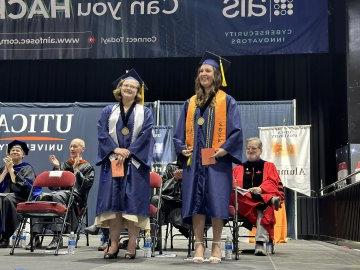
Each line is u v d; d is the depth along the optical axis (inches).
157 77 477.4
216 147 170.2
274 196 229.6
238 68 468.4
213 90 175.3
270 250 229.5
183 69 476.1
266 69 465.7
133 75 189.0
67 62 482.9
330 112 456.1
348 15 397.1
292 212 374.6
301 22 385.7
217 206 164.7
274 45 386.6
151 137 184.5
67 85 482.0
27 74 485.4
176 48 394.3
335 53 457.1
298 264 174.2
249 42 388.8
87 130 390.9
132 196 175.6
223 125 171.8
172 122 403.9
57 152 388.2
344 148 393.7
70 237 207.3
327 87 457.1
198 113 174.4
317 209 393.7
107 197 175.8
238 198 229.8
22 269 135.9
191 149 171.8
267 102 396.5
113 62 479.5
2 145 390.3
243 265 162.9
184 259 181.3
